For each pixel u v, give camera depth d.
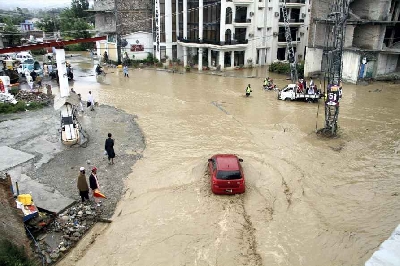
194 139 22.61
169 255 11.97
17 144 21.20
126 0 51.06
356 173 17.95
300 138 22.80
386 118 26.94
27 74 39.34
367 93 34.81
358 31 41.59
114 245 12.57
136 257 11.95
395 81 39.97
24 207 12.91
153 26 52.66
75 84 39.47
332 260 11.70
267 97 33.69
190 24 49.38
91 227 13.64
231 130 24.34
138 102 31.77
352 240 12.64
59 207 14.29
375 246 12.27
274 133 23.70
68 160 19.12
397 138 22.80
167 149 20.92
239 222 13.71
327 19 37.94
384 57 40.62
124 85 39.16
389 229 13.26
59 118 26.27
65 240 12.62
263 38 50.41
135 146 21.34
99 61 56.53
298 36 54.16
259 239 12.75
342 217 14.13
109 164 18.77
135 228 13.46
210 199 15.25
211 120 26.55
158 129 24.47
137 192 16.03
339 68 22.12
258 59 51.50
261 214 14.27
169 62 51.88
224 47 46.66
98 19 57.97
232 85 39.25
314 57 42.47
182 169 18.12
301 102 31.81
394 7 41.53
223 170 15.57
